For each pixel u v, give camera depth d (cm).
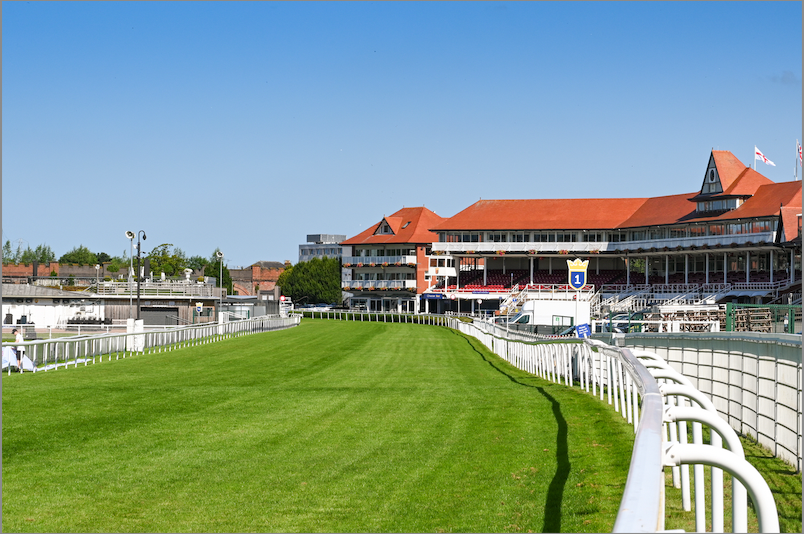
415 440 1317
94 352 3059
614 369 1507
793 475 1005
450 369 2888
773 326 1838
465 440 1307
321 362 3192
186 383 2261
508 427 1423
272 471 1096
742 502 575
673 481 975
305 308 12562
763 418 1167
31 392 1981
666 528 787
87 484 1027
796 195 6825
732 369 1322
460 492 973
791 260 6178
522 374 2666
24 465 1136
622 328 3747
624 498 395
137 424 1491
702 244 7469
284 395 1969
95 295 6475
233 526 849
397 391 2069
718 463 528
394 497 957
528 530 814
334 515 887
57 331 5519
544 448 1219
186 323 6462
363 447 1261
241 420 1544
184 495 973
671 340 1656
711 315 3803
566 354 2214
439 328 7025
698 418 651
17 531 832
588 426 1376
